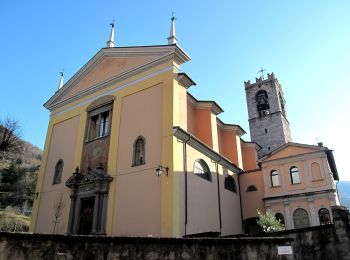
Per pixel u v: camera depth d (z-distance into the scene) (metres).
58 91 27.20
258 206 25.61
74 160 22.94
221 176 23.52
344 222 12.48
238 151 28.55
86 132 23.45
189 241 9.41
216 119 26.72
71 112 25.55
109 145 21.11
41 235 8.57
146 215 17.11
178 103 19.44
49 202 23.05
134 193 18.19
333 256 12.34
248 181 26.80
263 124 43.56
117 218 18.23
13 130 45.16
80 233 19.89
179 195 17.09
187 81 20.53
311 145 24.98
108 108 22.70
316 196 23.56
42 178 24.69
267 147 42.00
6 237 8.34
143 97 20.77
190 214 17.77
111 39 26.09
